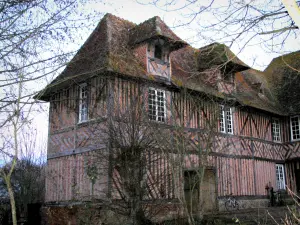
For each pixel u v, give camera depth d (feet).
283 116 76.38
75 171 48.34
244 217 44.19
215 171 57.11
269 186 68.80
